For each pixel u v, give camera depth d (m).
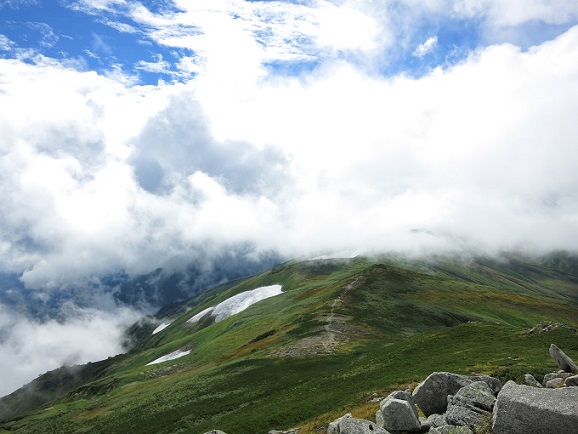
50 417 135.50
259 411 56.62
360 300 139.12
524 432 15.14
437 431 19.97
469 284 197.12
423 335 77.88
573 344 51.88
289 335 109.75
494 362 45.22
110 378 188.00
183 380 101.94
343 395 49.41
